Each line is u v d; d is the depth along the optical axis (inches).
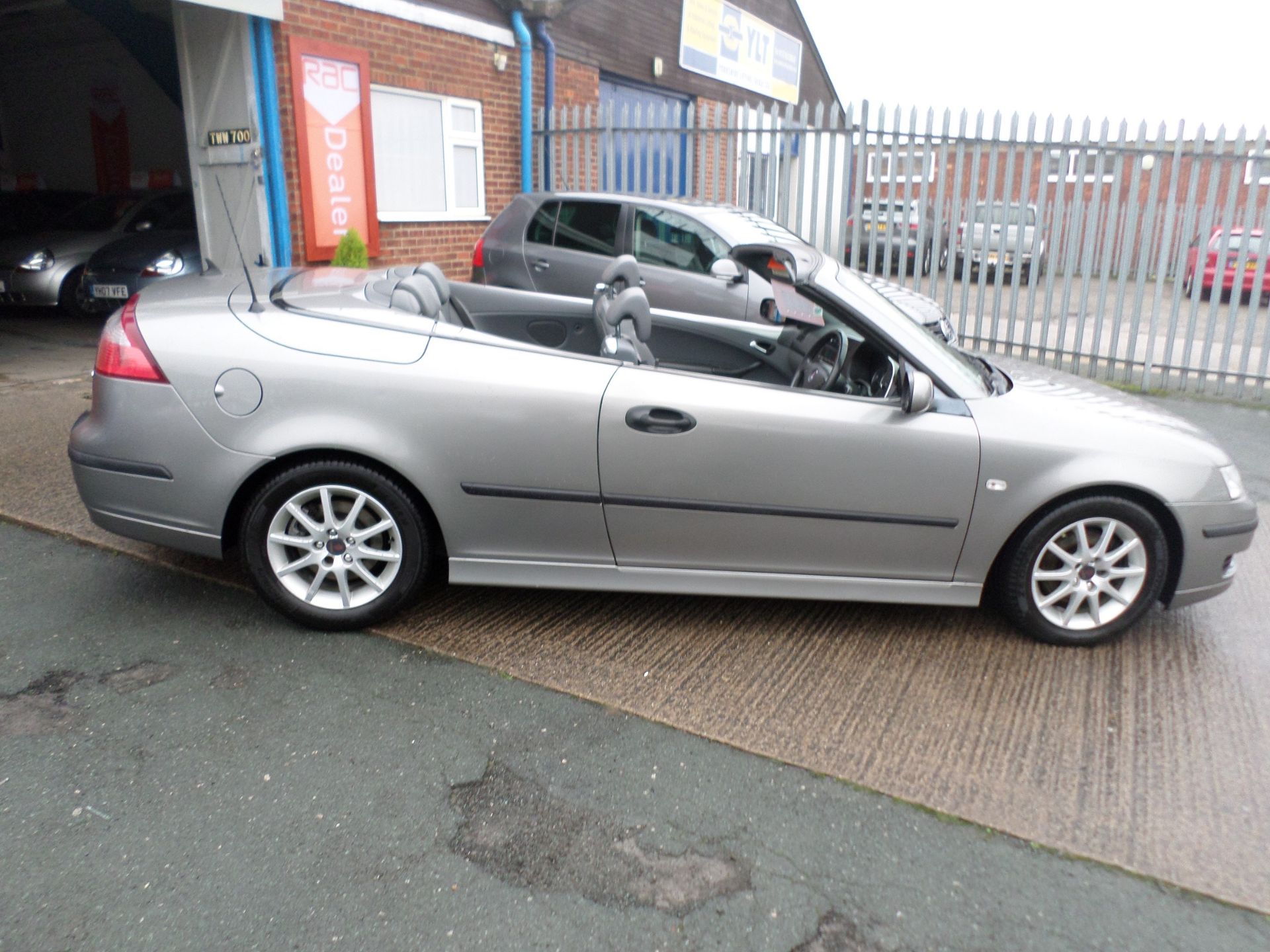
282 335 132.5
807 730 122.0
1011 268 519.2
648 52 557.6
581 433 133.4
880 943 87.7
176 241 398.0
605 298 171.2
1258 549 195.8
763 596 143.8
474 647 138.9
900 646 145.9
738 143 420.8
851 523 139.2
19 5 442.0
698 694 129.5
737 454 135.1
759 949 86.2
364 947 84.0
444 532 136.9
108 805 101.2
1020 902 93.7
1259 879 97.9
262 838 97.3
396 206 404.8
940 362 141.7
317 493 134.6
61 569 158.4
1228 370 370.3
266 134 338.6
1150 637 153.1
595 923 88.4
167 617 143.4
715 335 180.2
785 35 719.1
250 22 326.3
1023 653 145.4
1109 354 360.5
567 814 103.5
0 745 110.5
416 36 393.7
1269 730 126.2
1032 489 138.5
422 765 110.8
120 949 82.4
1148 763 117.7
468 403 132.1
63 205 486.9
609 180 451.8
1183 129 328.8
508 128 457.4
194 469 131.6
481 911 89.1
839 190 397.1
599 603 155.3
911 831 103.5
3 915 85.4
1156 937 89.9
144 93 585.0
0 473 201.9
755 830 102.6
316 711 120.8
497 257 325.4
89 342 361.7
